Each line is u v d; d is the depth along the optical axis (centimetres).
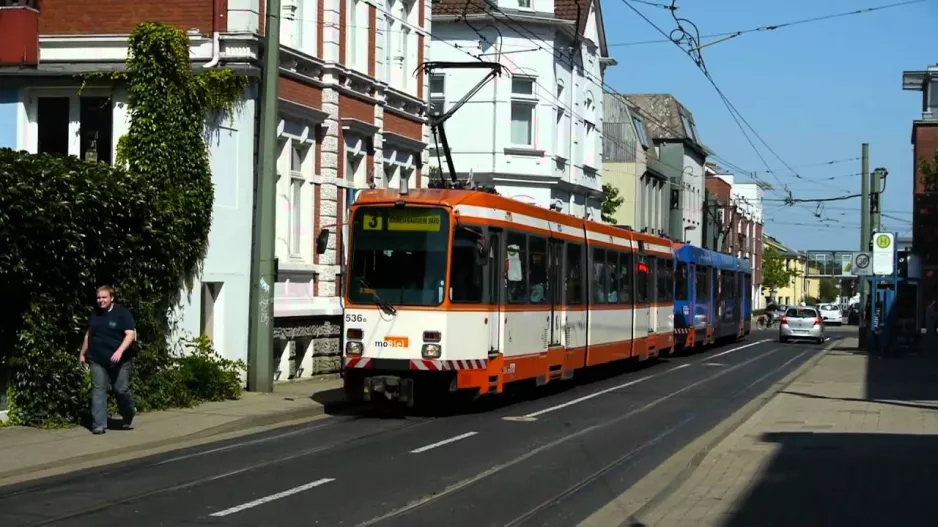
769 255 11969
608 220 5534
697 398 2289
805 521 995
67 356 1603
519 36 4228
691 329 3788
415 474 1276
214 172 2098
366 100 2719
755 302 11344
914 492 1139
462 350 1839
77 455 1354
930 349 4391
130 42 1978
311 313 2427
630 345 2911
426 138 3169
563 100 4459
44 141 2150
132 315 1662
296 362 2453
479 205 1911
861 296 4559
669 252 3450
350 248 1889
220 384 1961
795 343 5156
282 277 2341
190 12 2150
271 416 1769
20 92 2116
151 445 1477
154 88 1962
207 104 2067
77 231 1603
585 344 2472
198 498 1110
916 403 2120
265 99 2022
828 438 1571
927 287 5609
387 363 1838
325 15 2506
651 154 6981
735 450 1449
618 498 1127
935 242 5194
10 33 2123
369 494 1145
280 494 1136
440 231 1848
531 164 4238
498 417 1884
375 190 1920
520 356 2038
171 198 1886
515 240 2028
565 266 2327
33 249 1548
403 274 1853
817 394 2327
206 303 2097
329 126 2511
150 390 1812
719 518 1009
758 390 2500
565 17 4584
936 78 6662
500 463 1370
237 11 2142
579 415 1939
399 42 2991
